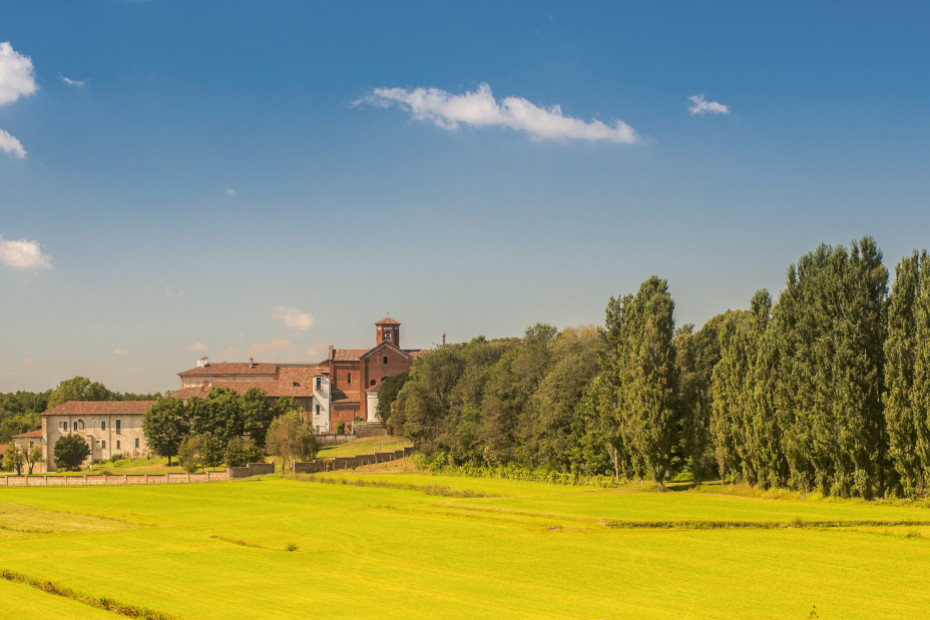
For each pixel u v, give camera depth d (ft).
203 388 654.53
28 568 169.37
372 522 239.09
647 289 342.85
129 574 162.40
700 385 346.95
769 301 315.99
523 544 194.59
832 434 258.37
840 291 262.06
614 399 349.61
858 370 255.09
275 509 281.13
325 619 124.67
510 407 427.33
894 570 156.46
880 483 253.03
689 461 341.41
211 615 127.75
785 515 226.17
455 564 170.60
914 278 248.93
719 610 128.57
